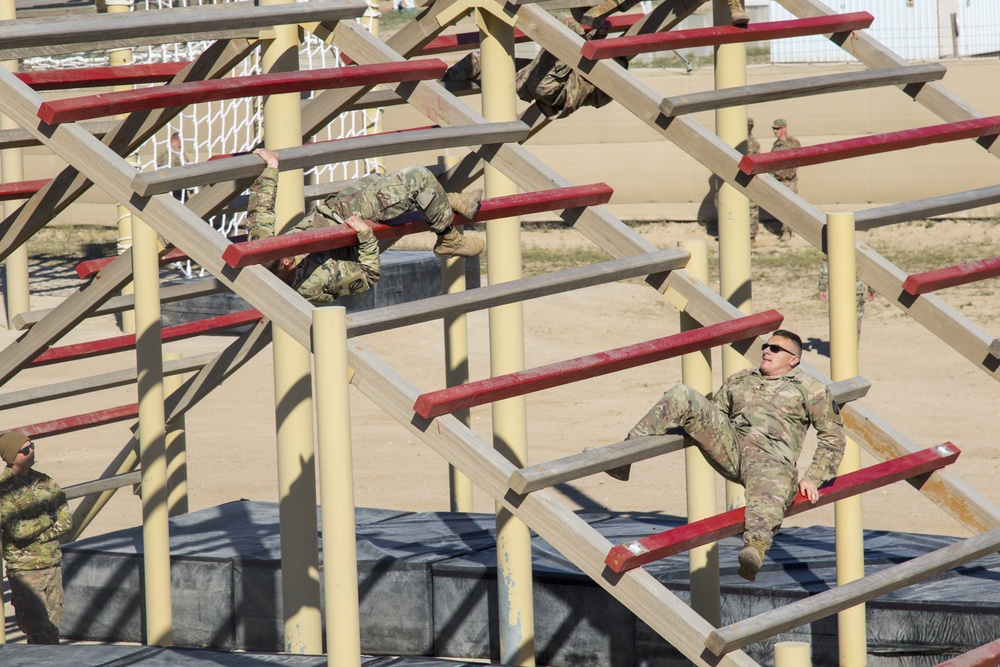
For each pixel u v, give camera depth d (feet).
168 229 71.15
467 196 81.61
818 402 76.59
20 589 122.72
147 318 112.57
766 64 376.68
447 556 122.72
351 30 89.35
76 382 136.46
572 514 67.82
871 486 79.00
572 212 88.07
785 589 106.42
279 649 125.08
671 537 68.39
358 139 79.00
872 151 92.89
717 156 90.68
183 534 138.62
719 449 74.95
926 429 195.52
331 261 77.15
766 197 90.94
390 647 122.21
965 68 321.11
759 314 81.71
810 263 320.09
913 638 102.73
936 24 353.51
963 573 111.04
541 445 197.47
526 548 101.35
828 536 125.70
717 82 121.29
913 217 92.38
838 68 344.28
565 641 114.73
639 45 93.15
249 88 77.00
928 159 327.06
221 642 127.24
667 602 65.77
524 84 114.73
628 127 354.33
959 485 86.53
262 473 188.85
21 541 122.21
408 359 259.19
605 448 71.36
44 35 72.43
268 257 69.46
